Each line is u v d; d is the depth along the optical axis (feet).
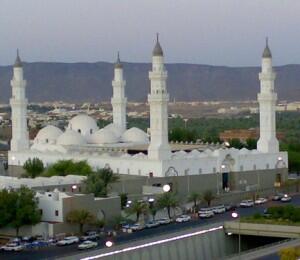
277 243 558.15
